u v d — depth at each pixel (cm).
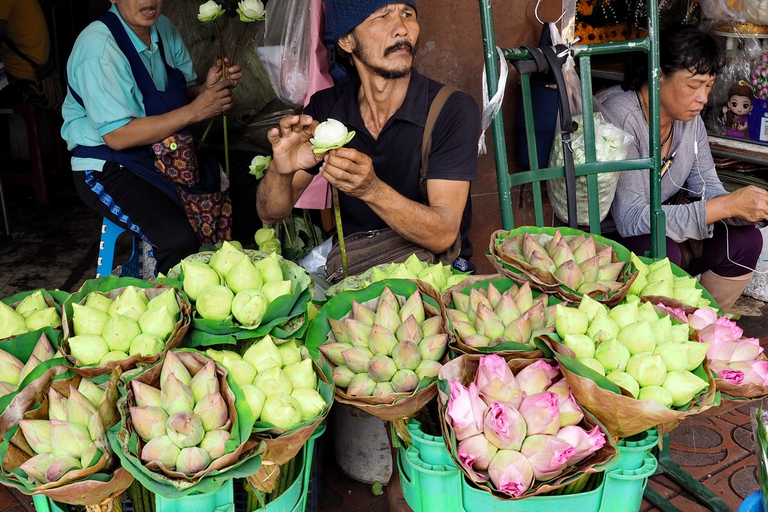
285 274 168
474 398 132
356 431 214
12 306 166
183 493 119
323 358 154
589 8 334
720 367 151
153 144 267
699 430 256
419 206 210
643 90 266
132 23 274
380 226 238
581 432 131
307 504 192
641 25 334
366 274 189
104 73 265
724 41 313
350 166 185
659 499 219
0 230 438
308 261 258
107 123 267
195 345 149
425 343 150
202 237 280
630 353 147
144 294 158
